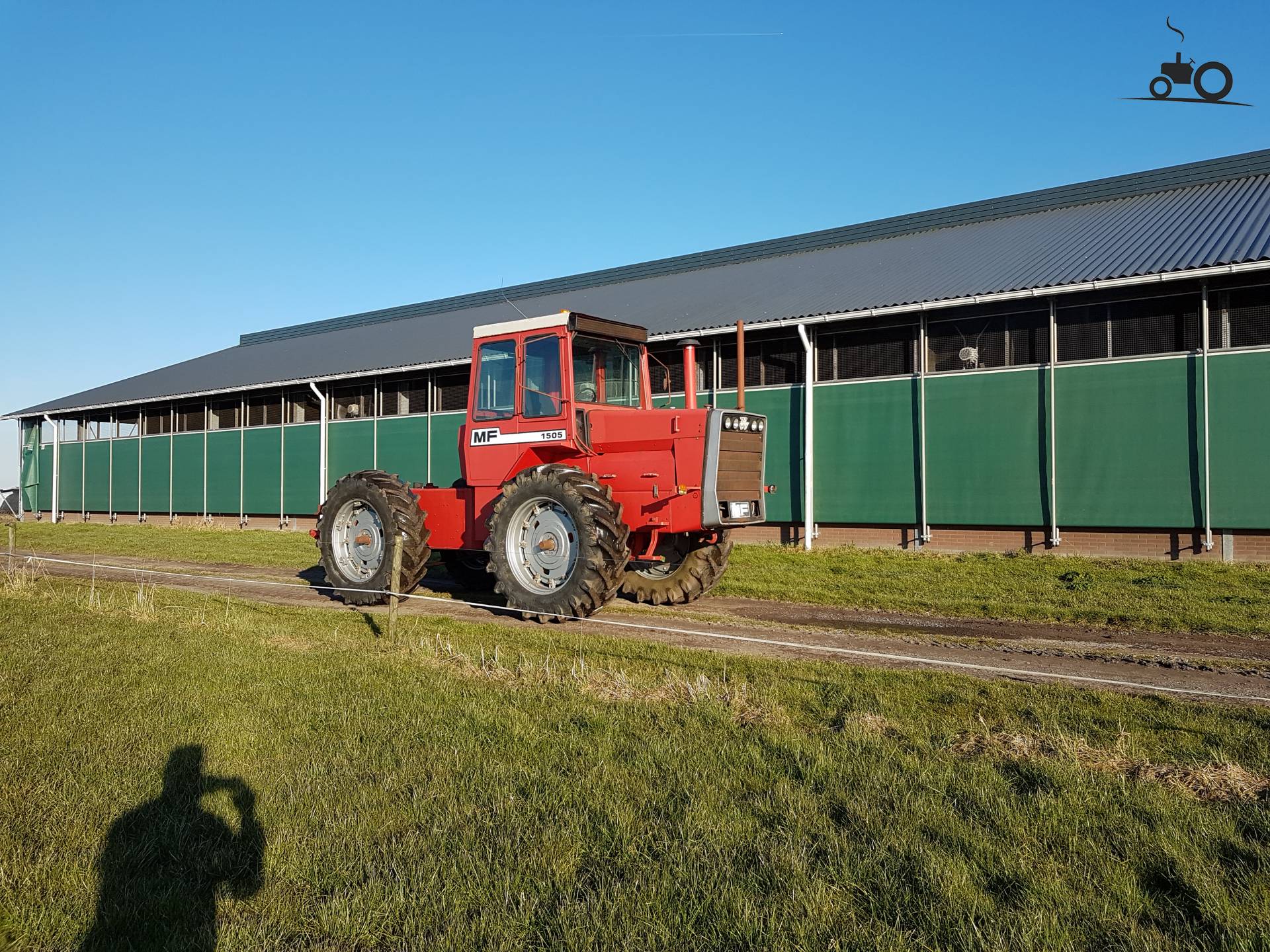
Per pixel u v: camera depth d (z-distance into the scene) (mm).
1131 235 15523
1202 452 12969
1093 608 9141
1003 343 14664
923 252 19141
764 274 21453
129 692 5594
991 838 3367
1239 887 2965
